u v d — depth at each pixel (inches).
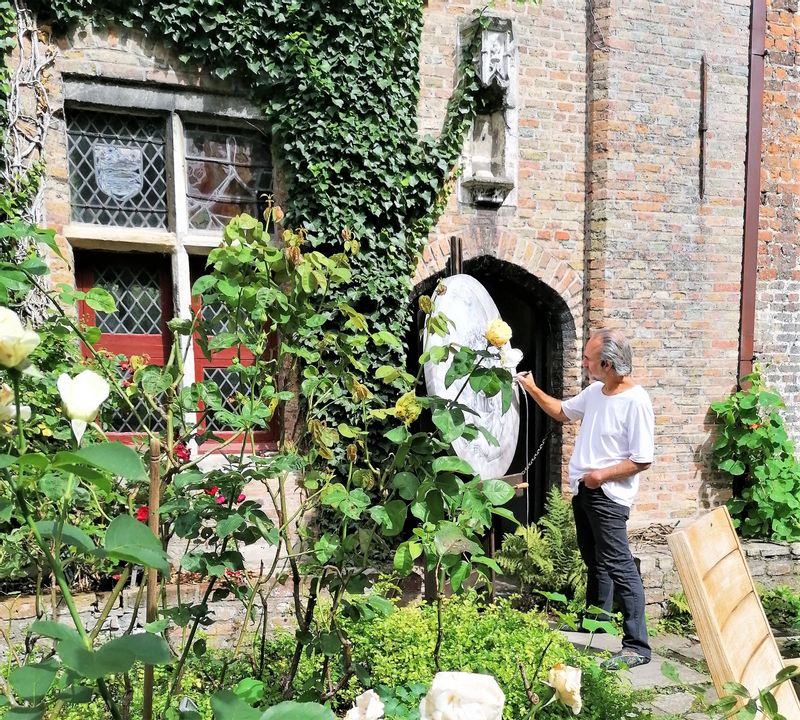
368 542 70.5
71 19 149.1
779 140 222.1
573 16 197.5
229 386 172.9
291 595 145.0
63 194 153.7
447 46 185.2
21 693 33.2
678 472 212.5
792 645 164.6
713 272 214.2
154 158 166.4
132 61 155.5
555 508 186.2
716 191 212.7
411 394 66.1
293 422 156.6
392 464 71.3
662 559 182.5
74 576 130.0
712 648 69.0
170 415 63.5
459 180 189.0
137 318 168.7
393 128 174.1
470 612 115.4
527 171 196.1
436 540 58.0
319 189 167.0
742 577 83.2
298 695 77.1
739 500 216.5
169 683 77.0
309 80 164.1
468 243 190.5
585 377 206.2
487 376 61.5
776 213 223.9
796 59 222.1
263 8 159.2
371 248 173.0
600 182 199.5
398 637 105.2
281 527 72.2
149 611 46.4
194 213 169.3
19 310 141.4
